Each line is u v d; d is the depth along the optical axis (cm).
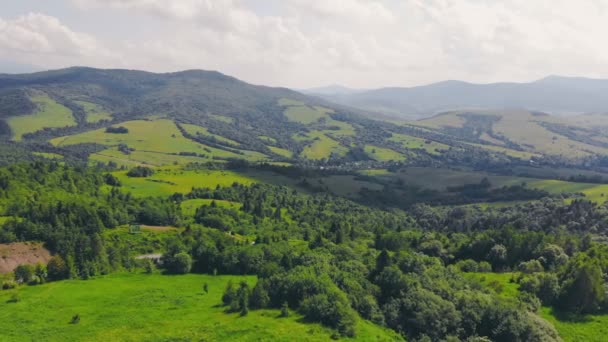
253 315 9012
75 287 11038
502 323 9162
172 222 16900
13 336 8262
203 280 11956
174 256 12719
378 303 9675
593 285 10362
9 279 11206
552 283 10919
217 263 12725
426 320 9119
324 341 7944
